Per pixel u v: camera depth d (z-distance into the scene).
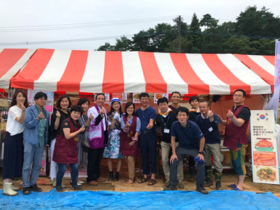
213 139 4.09
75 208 3.13
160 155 5.08
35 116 3.54
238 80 5.14
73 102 6.84
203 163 3.74
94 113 4.09
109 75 5.11
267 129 4.47
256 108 5.85
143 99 4.29
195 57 6.52
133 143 4.30
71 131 3.64
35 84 4.48
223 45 32.28
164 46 35.91
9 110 3.58
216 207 3.22
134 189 4.04
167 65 5.96
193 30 35.31
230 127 3.99
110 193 3.63
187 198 3.51
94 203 3.28
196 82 4.92
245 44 29.72
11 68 5.08
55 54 6.13
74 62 5.77
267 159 4.39
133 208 3.16
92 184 4.18
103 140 4.18
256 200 3.47
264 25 36.28
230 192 3.76
